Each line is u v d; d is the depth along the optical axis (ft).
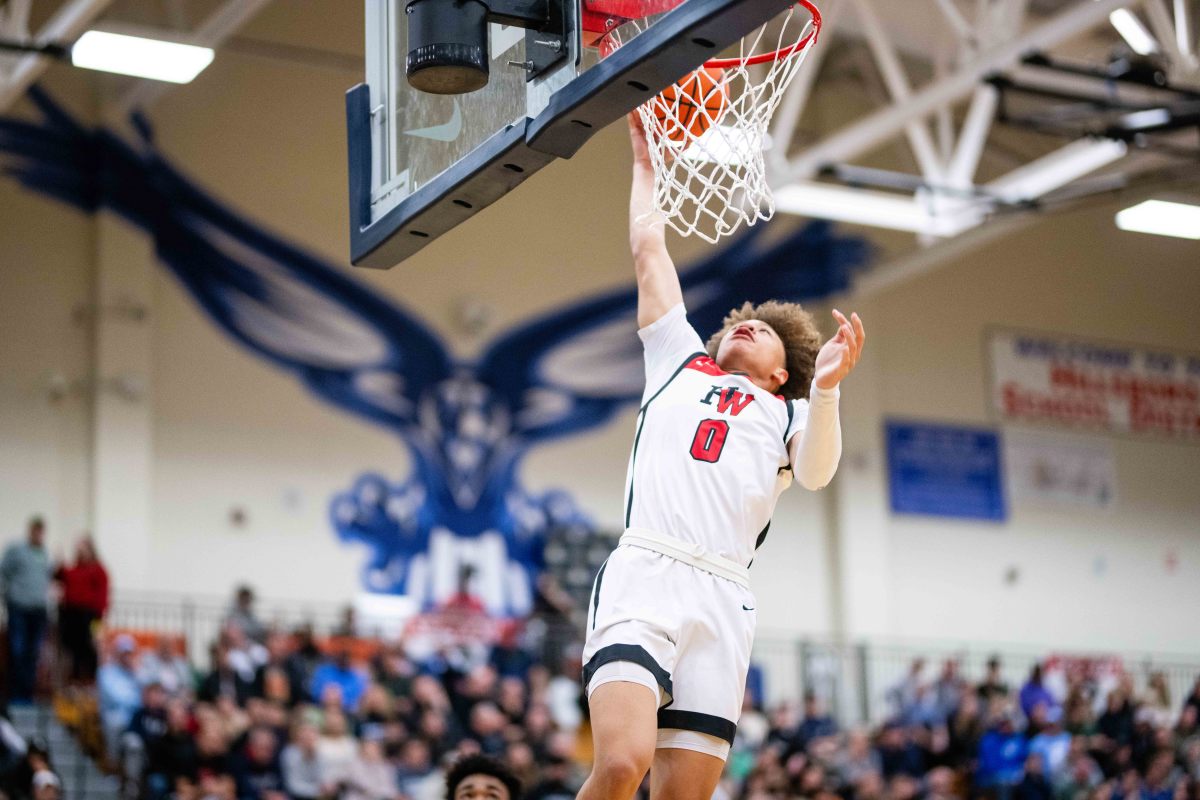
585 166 73.10
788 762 54.08
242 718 47.93
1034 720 59.00
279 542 64.08
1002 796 55.01
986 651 75.82
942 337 78.64
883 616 74.02
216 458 63.52
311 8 61.26
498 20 13.50
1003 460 78.48
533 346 70.44
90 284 62.13
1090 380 81.35
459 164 13.88
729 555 12.67
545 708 53.06
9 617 52.54
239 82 65.92
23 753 39.45
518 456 69.21
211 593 62.39
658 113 14.76
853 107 75.72
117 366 61.57
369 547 65.62
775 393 13.94
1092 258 82.94
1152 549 80.69
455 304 69.36
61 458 60.59
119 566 60.29
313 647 55.42
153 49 44.04
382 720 51.62
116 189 62.59
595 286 72.08
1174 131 54.70
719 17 11.32
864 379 76.28
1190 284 84.94
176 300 63.67
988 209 60.59
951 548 76.38
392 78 15.33
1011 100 76.48
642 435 13.29
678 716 12.26
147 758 45.57
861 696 71.00
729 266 73.31
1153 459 81.92
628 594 12.43
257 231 65.41
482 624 65.72
